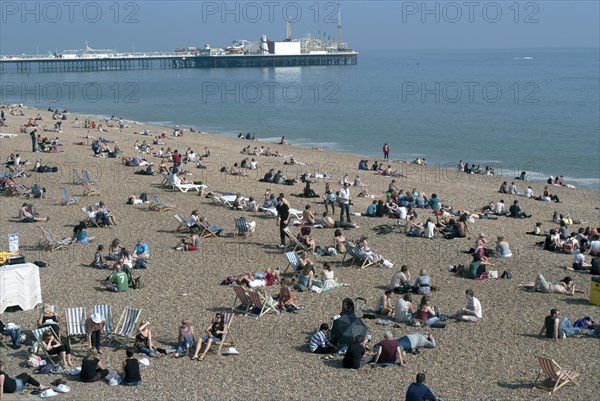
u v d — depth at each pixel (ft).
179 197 110.73
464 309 60.70
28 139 180.45
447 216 96.99
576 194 142.10
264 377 48.57
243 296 61.16
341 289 68.44
